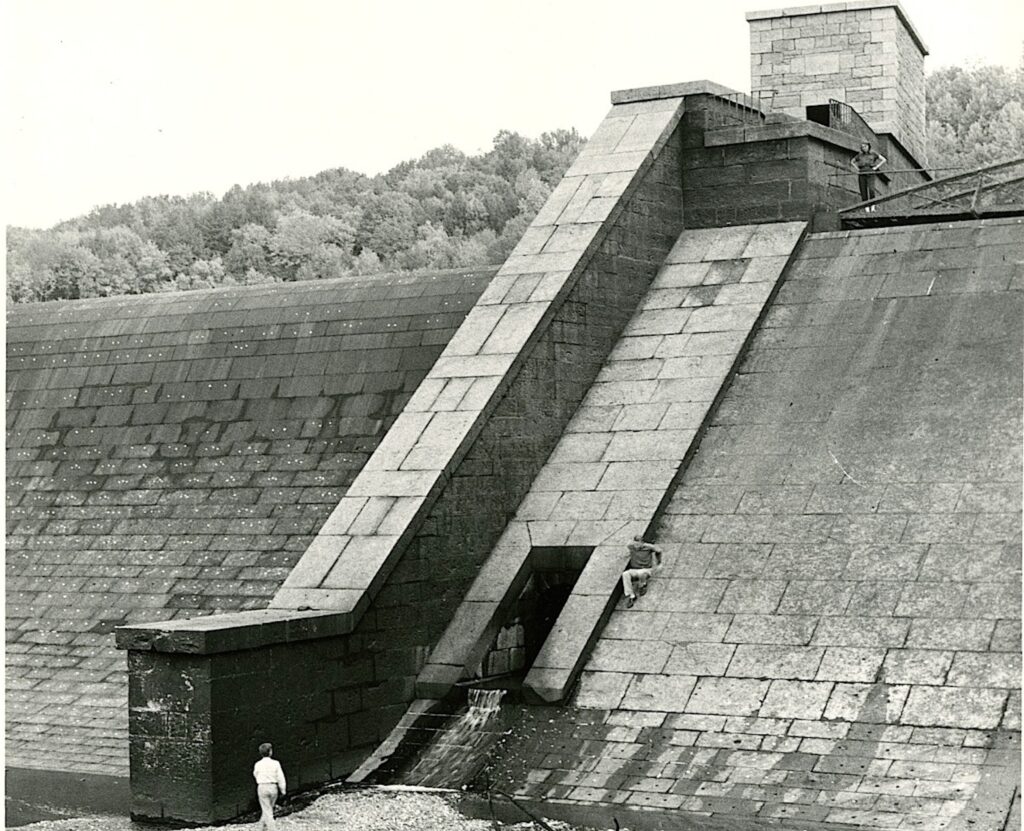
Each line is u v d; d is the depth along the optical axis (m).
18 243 84.06
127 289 85.88
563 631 18.72
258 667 17.03
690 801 15.94
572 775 16.97
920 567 17.84
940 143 75.00
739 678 17.39
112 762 20.16
